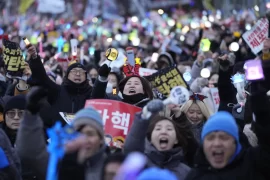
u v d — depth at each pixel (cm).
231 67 1766
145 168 1373
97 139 1338
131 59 2130
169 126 1516
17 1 7688
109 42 3719
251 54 2961
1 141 1510
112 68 2430
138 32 4881
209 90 2238
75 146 1192
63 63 2820
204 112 1852
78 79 1986
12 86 2244
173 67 2203
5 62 2141
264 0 4678
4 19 6844
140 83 1902
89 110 1349
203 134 1345
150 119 1529
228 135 1327
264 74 1355
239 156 1350
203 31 3919
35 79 1966
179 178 1491
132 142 1444
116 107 1712
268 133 1327
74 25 5309
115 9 6925
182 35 4253
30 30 4969
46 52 3441
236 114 1875
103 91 1895
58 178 1330
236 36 3662
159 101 1409
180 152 1515
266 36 2270
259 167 1341
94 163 1340
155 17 5703
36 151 1367
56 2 5153
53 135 1191
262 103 1328
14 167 1472
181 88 1412
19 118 1805
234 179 1336
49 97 1980
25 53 3375
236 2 7338
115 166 1251
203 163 1367
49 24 4897
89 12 6806
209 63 2675
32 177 1511
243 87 1908
